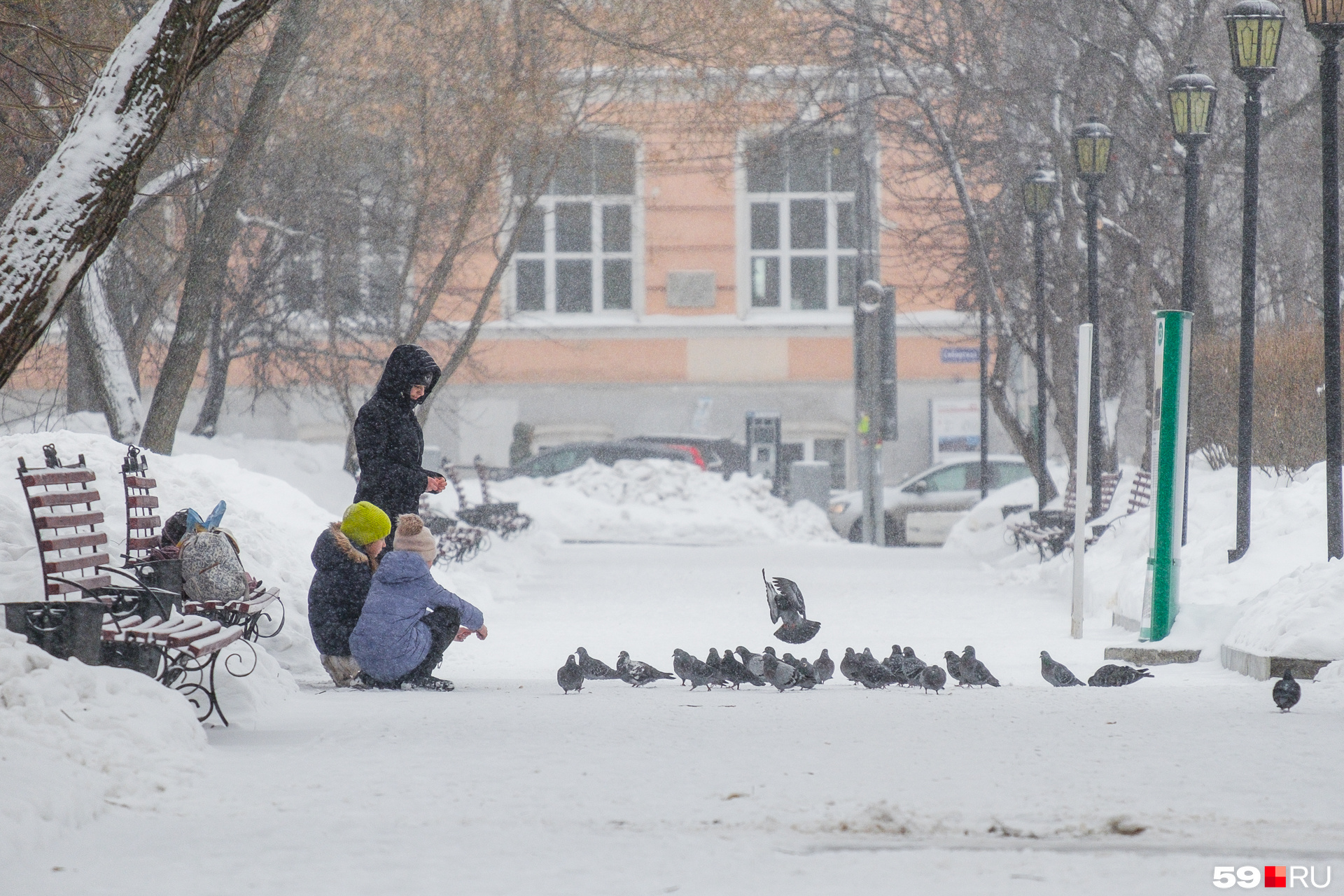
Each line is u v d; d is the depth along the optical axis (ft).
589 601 254.27
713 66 295.69
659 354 624.18
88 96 100.12
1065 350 396.57
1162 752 96.99
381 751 97.81
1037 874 63.93
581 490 467.52
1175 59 344.08
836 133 422.00
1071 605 221.66
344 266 347.56
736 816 76.18
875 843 70.18
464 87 289.33
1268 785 84.94
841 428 621.72
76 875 63.87
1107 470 395.96
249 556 166.40
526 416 619.26
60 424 327.47
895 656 146.61
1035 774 88.74
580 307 630.74
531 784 85.35
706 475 472.85
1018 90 356.38
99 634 104.58
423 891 61.21
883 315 445.37
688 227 626.64
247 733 106.63
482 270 607.37
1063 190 382.22
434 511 344.69
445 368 324.19
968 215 392.88
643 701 132.26
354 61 282.15
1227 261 383.86
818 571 319.88
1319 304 367.04
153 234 277.85
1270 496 225.97
